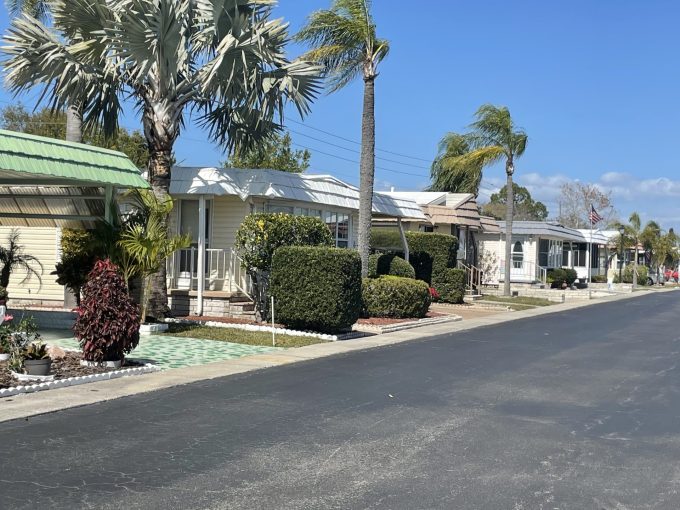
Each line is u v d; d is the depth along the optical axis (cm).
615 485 623
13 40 1616
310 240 1953
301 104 1828
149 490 583
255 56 1744
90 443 722
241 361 1298
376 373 1205
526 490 604
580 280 5844
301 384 1085
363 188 2194
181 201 2106
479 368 1284
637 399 1017
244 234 1866
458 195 3644
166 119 1772
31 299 2236
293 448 721
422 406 941
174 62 1692
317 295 1681
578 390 1081
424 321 2136
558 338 1827
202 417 849
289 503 560
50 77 1658
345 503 563
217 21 1706
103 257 1559
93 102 1859
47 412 855
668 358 1462
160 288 1759
